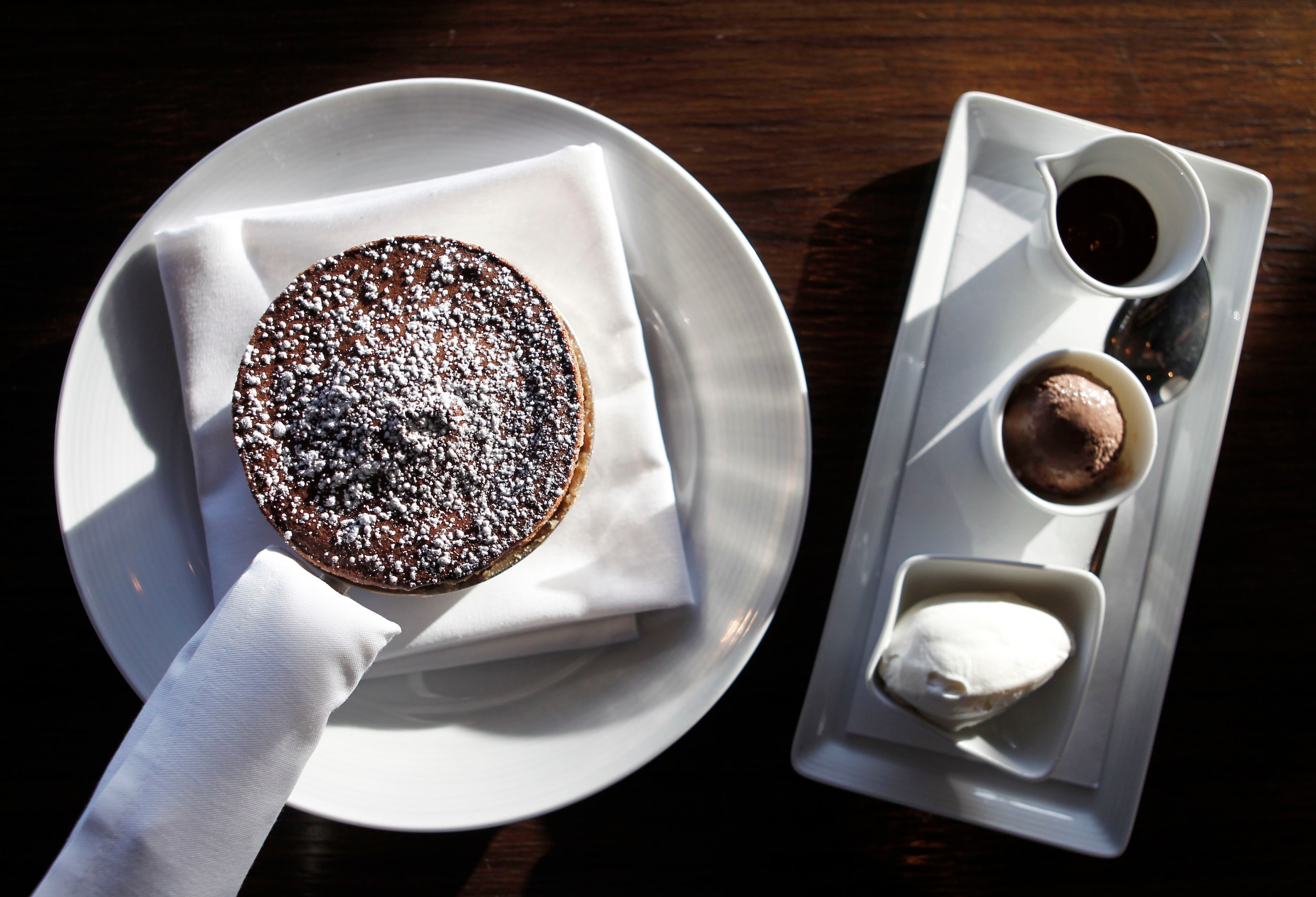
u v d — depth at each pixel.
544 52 0.46
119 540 0.40
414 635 0.40
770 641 0.45
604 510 0.41
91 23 0.45
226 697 0.36
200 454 0.40
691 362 0.43
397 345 0.38
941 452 0.44
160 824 0.36
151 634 0.40
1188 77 0.46
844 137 0.46
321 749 0.40
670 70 0.46
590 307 0.41
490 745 0.41
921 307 0.44
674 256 0.42
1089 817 0.42
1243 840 0.45
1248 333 0.46
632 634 0.41
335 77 0.46
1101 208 0.43
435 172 0.42
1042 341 0.44
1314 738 0.45
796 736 0.42
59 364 0.45
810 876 0.45
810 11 0.46
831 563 0.45
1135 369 0.44
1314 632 0.45
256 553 0.40
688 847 0.45
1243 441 0.46
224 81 0.46
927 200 0.46
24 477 0.45
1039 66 0.46
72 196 0.45
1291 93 0.46
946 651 0.39
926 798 0.42
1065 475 0.41
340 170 0.42
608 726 0.41
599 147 0.41
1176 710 0.45
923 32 0.46
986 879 0.45
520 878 0.45
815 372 0.46
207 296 0.40
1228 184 0.44
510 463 0.38
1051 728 0.40
